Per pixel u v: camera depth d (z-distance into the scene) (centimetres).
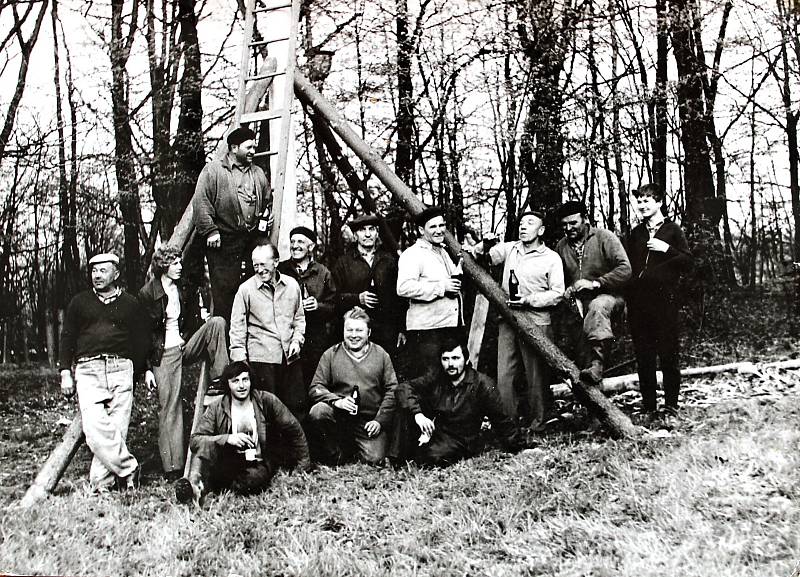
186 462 577
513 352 624
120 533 479
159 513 506
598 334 580
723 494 463
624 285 586
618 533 441
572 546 436
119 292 577
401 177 933
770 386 634
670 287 596
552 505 477
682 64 852
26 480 574
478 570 424
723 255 790
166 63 948
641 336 604
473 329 657
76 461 615
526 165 876
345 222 862
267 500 513
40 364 805
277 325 581
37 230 877
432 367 570
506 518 468
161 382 580
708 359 718
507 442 563
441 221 616
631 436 554
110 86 940
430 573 425
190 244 641
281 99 713
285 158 671
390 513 488
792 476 470
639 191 602
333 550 447
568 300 601
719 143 836
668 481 482
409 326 607
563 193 891
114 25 948
